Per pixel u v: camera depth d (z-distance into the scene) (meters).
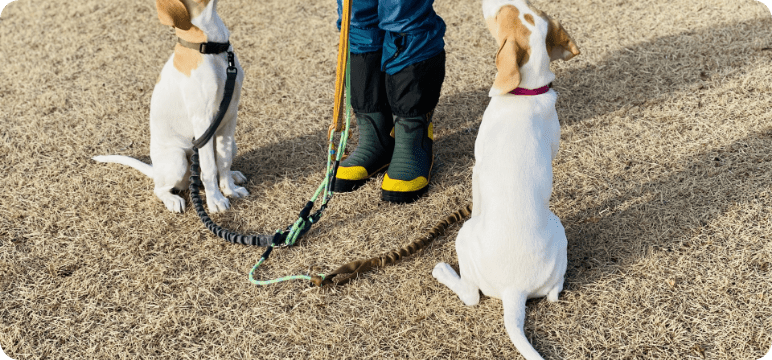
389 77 3.12
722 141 3.42
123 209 3.21
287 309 2.59
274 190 3.32
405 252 2.79
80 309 2.62
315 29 5.03
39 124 3.96
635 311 2.46
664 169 3.27
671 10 4.89
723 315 2.42
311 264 2.82
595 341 2.35
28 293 2.70
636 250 2.76
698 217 2.91
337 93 2.66
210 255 2.89
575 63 4.32
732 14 4.70
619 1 5.11
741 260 2.65
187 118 2.98
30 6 5.66
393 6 2.94
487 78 4.26
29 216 3.16
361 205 3.20
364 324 2.49
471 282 2.48
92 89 4.32
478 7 5.22
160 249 2.94
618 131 3.61
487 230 2.32
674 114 3.70
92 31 5.14
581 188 3.19
